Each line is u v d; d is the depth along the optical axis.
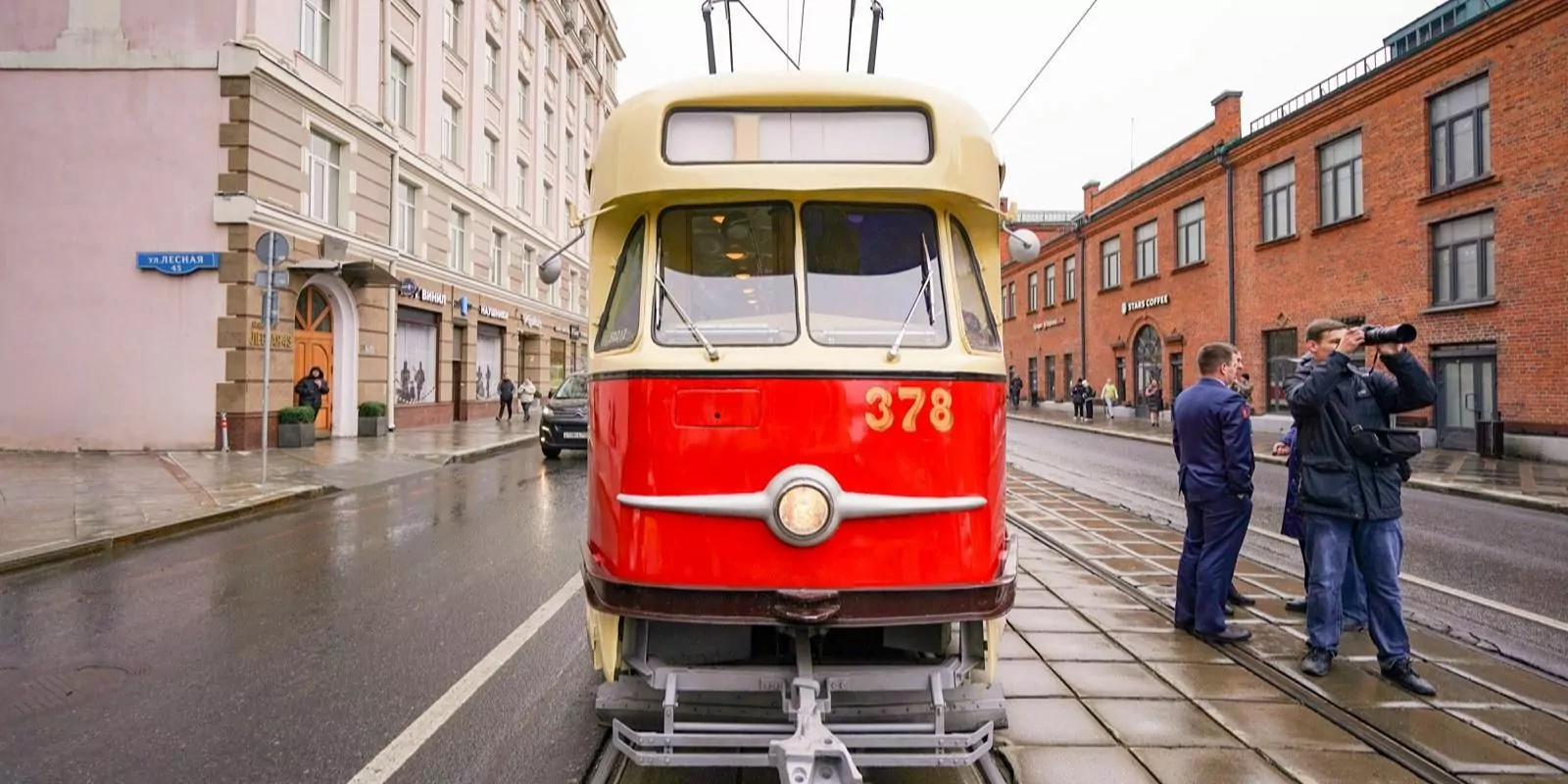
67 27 14.86
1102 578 6.50
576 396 16.78
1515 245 15.40
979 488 3.11
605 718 3.15
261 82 15.20
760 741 2.94
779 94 3.38
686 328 3.24
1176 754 3.53
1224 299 24.05
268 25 15.31
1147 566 6.88
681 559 2.98
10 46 14.85
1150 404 26.20
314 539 8.34
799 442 2.98
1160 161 28.84
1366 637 5.04
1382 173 18.41
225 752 3.64
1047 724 3.81
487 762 3.55
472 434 20.14
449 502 10.81
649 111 3.40
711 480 3.00
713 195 3.40
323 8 17.80
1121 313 30.44
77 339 14.84
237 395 14.91
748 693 3.14
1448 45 16.61
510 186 28.47
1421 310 17.42
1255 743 3.62
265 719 3.98
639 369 3.08
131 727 3.88
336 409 18.55
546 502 10.81
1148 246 28.95
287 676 4.55
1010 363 43.38
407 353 21.56
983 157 3.50
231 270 14.82
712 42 4.95
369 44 19.12
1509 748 3.55
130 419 14.85
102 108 14.86
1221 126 24.89
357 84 18.56
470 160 25.25
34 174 14.86
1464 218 16.59
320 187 17.62
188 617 5.65
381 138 19.39
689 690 3.10
